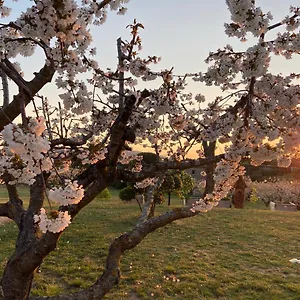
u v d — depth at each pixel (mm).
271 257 7965
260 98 2584
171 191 11562
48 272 6566
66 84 2633
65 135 2729
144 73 3330
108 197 16891
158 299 5641
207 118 3234
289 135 2594
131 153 4652
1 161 1802
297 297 5836
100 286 2717
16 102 2525
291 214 13430
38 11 2201
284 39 2457
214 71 2650
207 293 5922
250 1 2188
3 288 2498
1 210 3107
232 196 16344
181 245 8680
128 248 3004
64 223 2010
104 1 3203
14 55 2934
